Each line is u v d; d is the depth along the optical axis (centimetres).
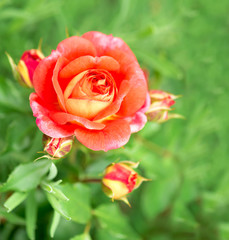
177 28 57
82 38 34
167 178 47
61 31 50
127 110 35
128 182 36
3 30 47
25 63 36
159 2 58
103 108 34
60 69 34
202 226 50
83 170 40
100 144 34
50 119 34
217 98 56
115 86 34
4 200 38
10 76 48
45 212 41
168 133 49
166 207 49
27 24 51
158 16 57
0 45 47
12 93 41
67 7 53
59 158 35
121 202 49
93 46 35
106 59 34
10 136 40
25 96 43
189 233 49
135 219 49
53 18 53
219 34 59
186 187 48
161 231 49
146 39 55
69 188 38
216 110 56
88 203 39
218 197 50
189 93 56
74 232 43
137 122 35
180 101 54
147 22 56
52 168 36
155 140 48
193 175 51
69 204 37
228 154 54
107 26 53
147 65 50
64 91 34
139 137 44
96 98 34
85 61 34
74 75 34
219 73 57
